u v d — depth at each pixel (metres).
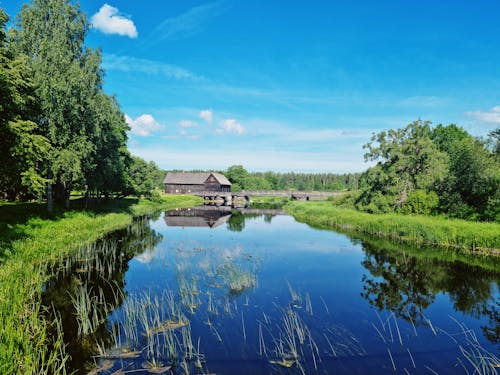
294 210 51.66
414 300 12.83
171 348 8.20
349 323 10.60
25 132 18.53
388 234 27.33
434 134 66.69
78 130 26.05
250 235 27.95
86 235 23.47
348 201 44.34
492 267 17.73
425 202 31.27
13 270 13.09
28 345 7.89
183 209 57.44
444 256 20.22
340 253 20.95
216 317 10.81
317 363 8.11
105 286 13.71
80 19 27.62
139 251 20.84
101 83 28.73
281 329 10.05
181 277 15.00
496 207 25.80
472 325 10.58
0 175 18.81
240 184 119.31
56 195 34.00
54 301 11.77
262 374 7.53
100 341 8.98
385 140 36.97
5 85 16.38
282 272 16.48
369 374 7.67
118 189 42.84
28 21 24.78
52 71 23.75
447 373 7.75
